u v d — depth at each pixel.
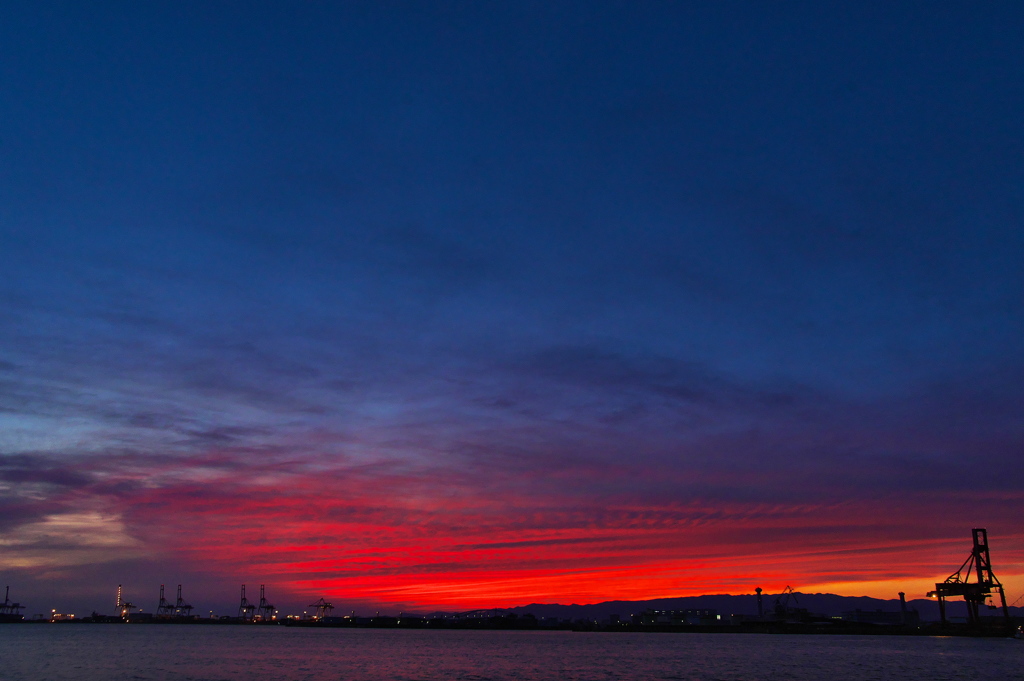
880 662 173.62
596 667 168.50
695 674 149.50
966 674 143.12
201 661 183.38
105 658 192.50
